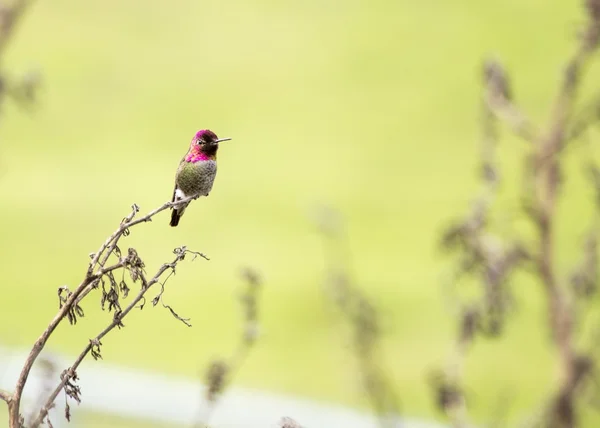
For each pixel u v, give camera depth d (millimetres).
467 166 21891
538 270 7203
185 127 23328
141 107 23719
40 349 3736
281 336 14172
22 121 21844
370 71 26219
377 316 7004
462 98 24844
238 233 18422
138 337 14172
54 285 16125
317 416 9172
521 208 7250
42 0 27203
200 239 18156
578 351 7332
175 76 25594
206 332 14602
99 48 26125
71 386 3740
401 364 13477
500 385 12594
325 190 20984
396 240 18734
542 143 7316
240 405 9109
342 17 28984
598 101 7277
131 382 9344
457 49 26562
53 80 24297
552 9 27703
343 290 6996
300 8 29375
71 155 21156
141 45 26312
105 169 20688
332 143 23203
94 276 3740
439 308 15312
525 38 26578
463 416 6859
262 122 23703
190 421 8508
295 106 24656
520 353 13773
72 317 3740
